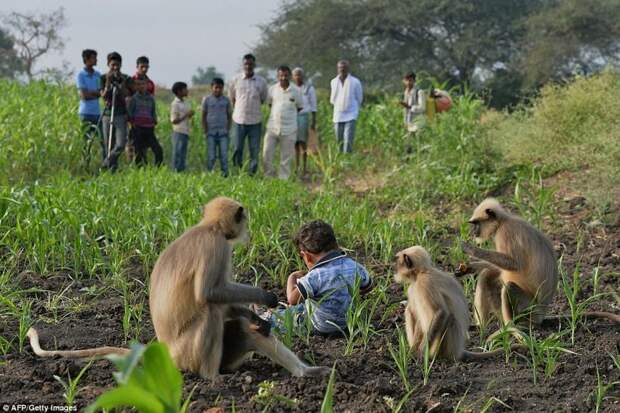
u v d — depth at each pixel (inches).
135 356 136.7
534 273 303.0
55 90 877.2
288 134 694.5
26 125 703.7
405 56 1801.2
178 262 238.8
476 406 227.6
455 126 665.6
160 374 146.3
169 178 557.0
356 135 882.1
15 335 285.4
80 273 362.0
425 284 259.1
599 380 230.8
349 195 575.5
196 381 237.5
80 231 373.4
